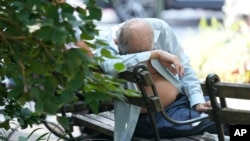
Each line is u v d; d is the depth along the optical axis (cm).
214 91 599
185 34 1897
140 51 704
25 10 454
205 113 735
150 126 724
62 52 463
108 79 498
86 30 462
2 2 496
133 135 741
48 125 905
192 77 762
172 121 660
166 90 739
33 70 502
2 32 498
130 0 2116
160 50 703
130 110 716
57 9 449
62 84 488
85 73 471
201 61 1459
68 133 727
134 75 638
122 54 717
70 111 856
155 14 2100
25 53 503
